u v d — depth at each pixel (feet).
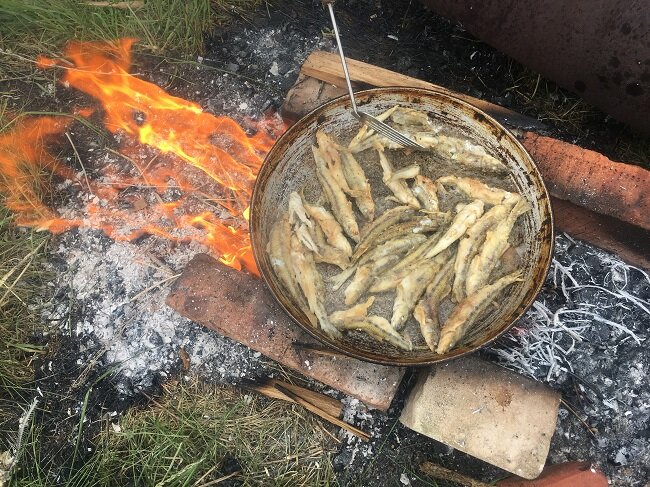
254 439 1.95
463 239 1.74
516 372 1.77
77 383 2.00
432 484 1.87
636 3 1.59
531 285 1.58
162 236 2.15
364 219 1.83
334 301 1.71
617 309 1.96
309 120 1.72
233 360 2.01
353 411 1.95
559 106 2.35
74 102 2.39
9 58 2.42
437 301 1.70
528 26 1.83
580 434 1.88
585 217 1.91
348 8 2.54
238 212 2.18
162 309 2.05
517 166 1.70
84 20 2.37
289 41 2.47
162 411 1.97
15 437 1.95
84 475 1.89
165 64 2.44
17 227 2.18
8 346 2.02
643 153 2.26
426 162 1.87
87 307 2.08
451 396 1.73
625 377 1.90
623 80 1.76
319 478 1.91
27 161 2.23
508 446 1.68
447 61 2.43
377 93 1.72
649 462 1.85
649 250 1.92
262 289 1.85
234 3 2.52
